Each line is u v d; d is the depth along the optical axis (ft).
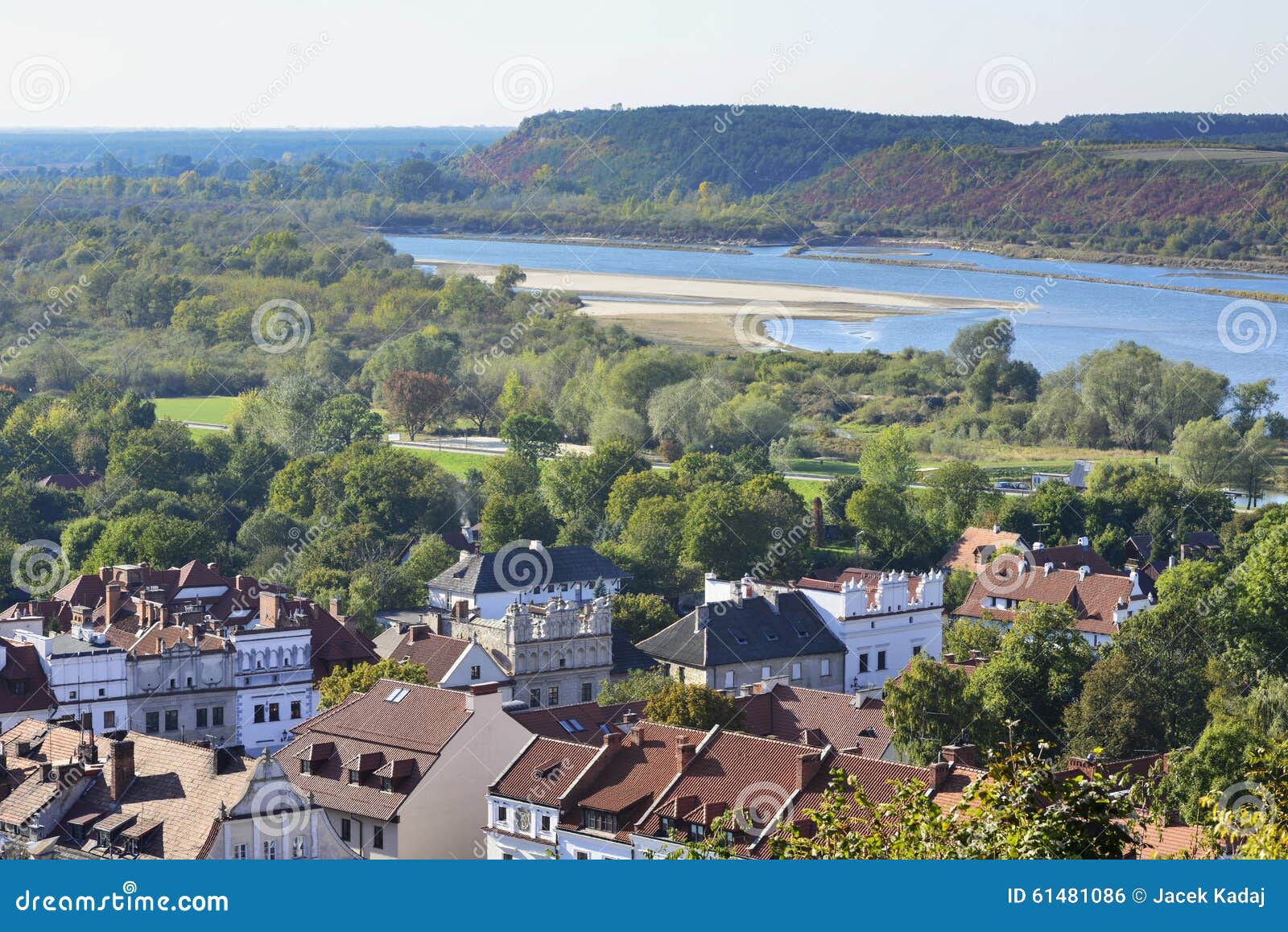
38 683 482.28
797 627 585.63
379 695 408.05
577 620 544.62
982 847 154.20
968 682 500.74
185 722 504.84
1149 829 263.90
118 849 323.98
